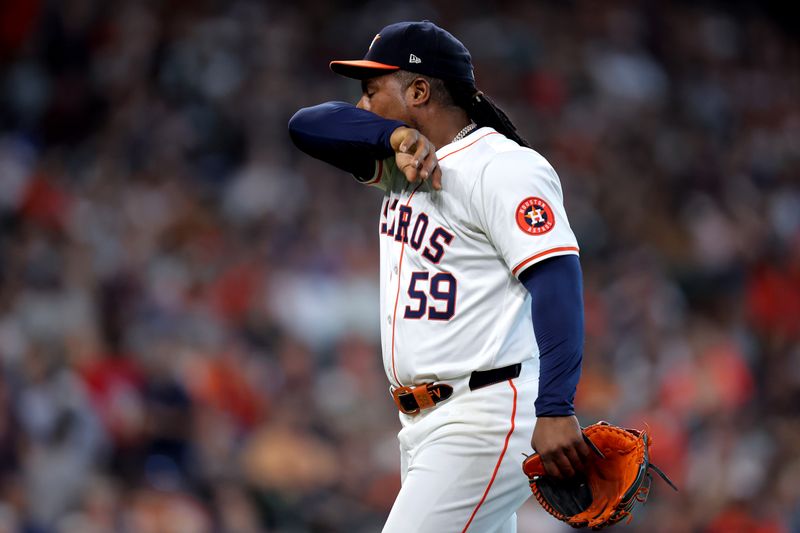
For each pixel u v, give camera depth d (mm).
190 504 25406
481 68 54906
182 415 26938
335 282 37406
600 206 49812
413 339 10414
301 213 40094
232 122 43688
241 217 39031
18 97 42406
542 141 52250
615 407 35281
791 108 67875
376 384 34656
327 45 51625
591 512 9727
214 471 26672
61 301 29516
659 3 66250
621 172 53281
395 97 10883
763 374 40812
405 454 11016
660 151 56250
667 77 62812
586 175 51344
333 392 32438
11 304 28969
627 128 56438
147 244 35156
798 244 54281
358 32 52875
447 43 10820
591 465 9898
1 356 25562
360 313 37344
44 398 24859
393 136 10484
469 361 10227
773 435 32562
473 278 10266
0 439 23688
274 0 51625
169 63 45594
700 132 60062
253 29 48938
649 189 53562
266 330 33219
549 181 10078
